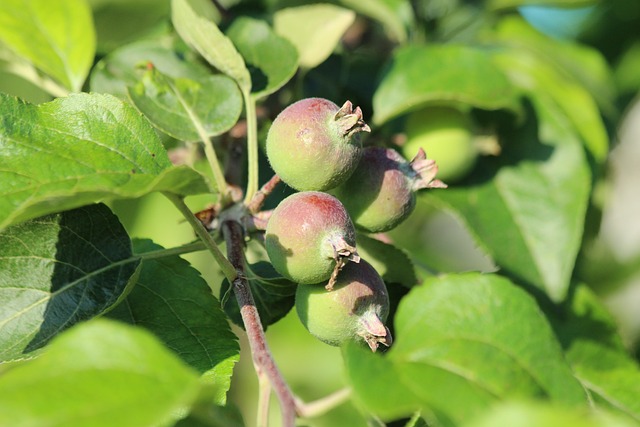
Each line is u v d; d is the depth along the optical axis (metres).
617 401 0.43
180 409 0.35
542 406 0.30
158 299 0.39
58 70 0.45
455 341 0.36
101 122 0.38
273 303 0.40
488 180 0.47
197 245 0.39
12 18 0.45
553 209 0.46
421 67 0.46
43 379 0.32
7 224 0.34
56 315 0.38
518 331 0.36
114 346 0.33
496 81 0.46
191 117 0.41
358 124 0.37
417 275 0.43
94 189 0.34
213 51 0.41
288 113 0.38
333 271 0.37
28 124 0.38
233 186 0.42
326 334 0.37
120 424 0.32
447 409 0.34
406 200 0.39
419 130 0.46
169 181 0.36
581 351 0.45
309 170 0.38
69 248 0.39
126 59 0.44
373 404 0.34
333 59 0.48
